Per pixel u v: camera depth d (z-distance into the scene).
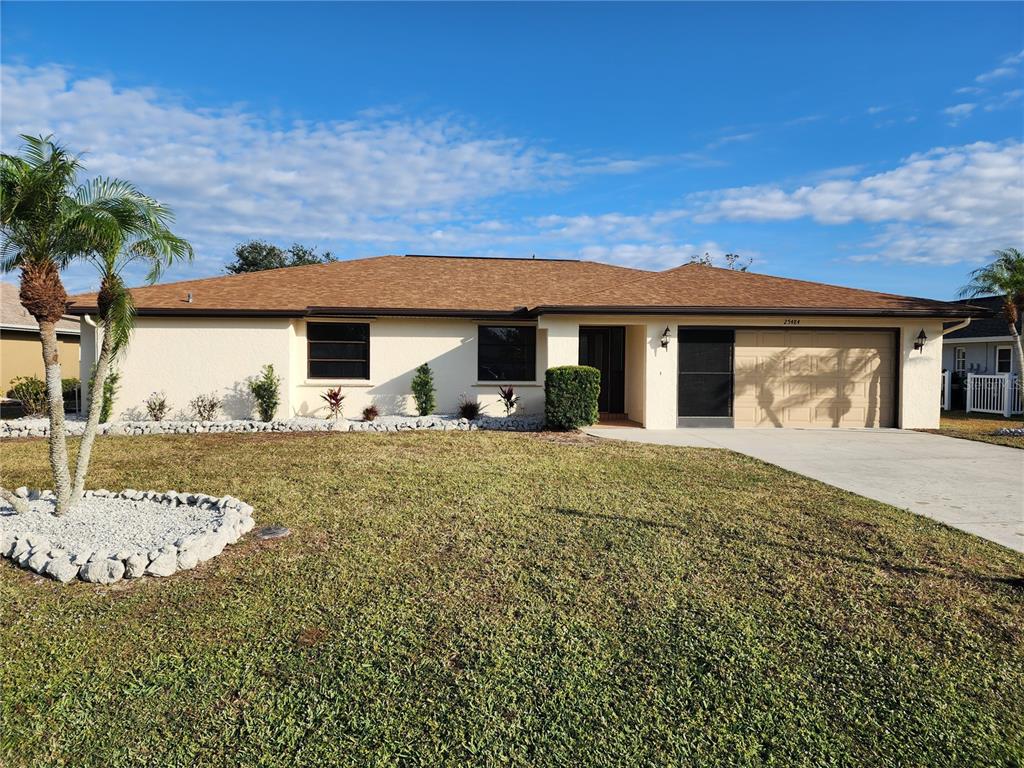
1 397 20.55
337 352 15.93
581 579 4.74
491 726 2.90
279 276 17.81
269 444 11.63
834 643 3.75
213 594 4.43
